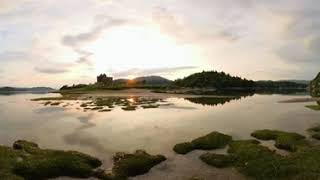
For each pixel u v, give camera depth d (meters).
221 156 26.31
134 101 96.44
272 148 30.09
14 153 25.48
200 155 27.89
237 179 21.70
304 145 29.98
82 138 35.62
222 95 141.75
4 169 21.84
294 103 83.38
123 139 34.91
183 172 23.44
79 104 86.12
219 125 44.38
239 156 26.27
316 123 45.00
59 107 77.19
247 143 30.31
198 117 53.53
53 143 33.22
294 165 22.34
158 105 79.44
